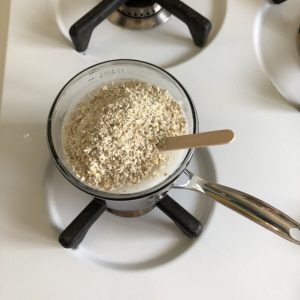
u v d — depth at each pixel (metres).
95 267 0.35
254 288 0.34
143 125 0.32
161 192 0.33
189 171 0.37
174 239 0.37
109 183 0.32
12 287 0.35
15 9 0.45
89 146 0.32
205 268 0.35
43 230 0.37
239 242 0.36
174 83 0.35
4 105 0.41
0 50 0.46
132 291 0.35
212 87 0.41
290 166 0.38
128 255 0.36
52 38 0.44
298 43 0.42
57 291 0.35
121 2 0.42
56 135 0.34
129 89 0.35
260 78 0.41
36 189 0.38
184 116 0.34
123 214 0.38
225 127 0.39
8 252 0.36
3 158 0.39
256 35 0.43
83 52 0.43
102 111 0.33
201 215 0.38
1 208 0.37
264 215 0.32
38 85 0.41
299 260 0.35
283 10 0.44
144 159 0.32
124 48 0.43
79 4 0.45
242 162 0.38
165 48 0.43
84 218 0.36
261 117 0.40
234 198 0.33
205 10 0.45
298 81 0.41
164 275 0.35
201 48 0.43
